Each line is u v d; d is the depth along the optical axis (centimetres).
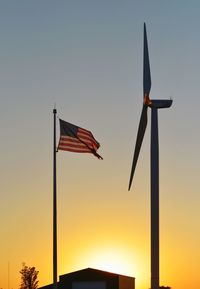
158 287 6506
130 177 6988
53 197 8050
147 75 6844
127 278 15438
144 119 6838
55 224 8000
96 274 14675
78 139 8131
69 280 14688
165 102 6756
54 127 8156
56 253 7969
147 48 6919
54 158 8100
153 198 6675
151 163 6744
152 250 6575
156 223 6619
